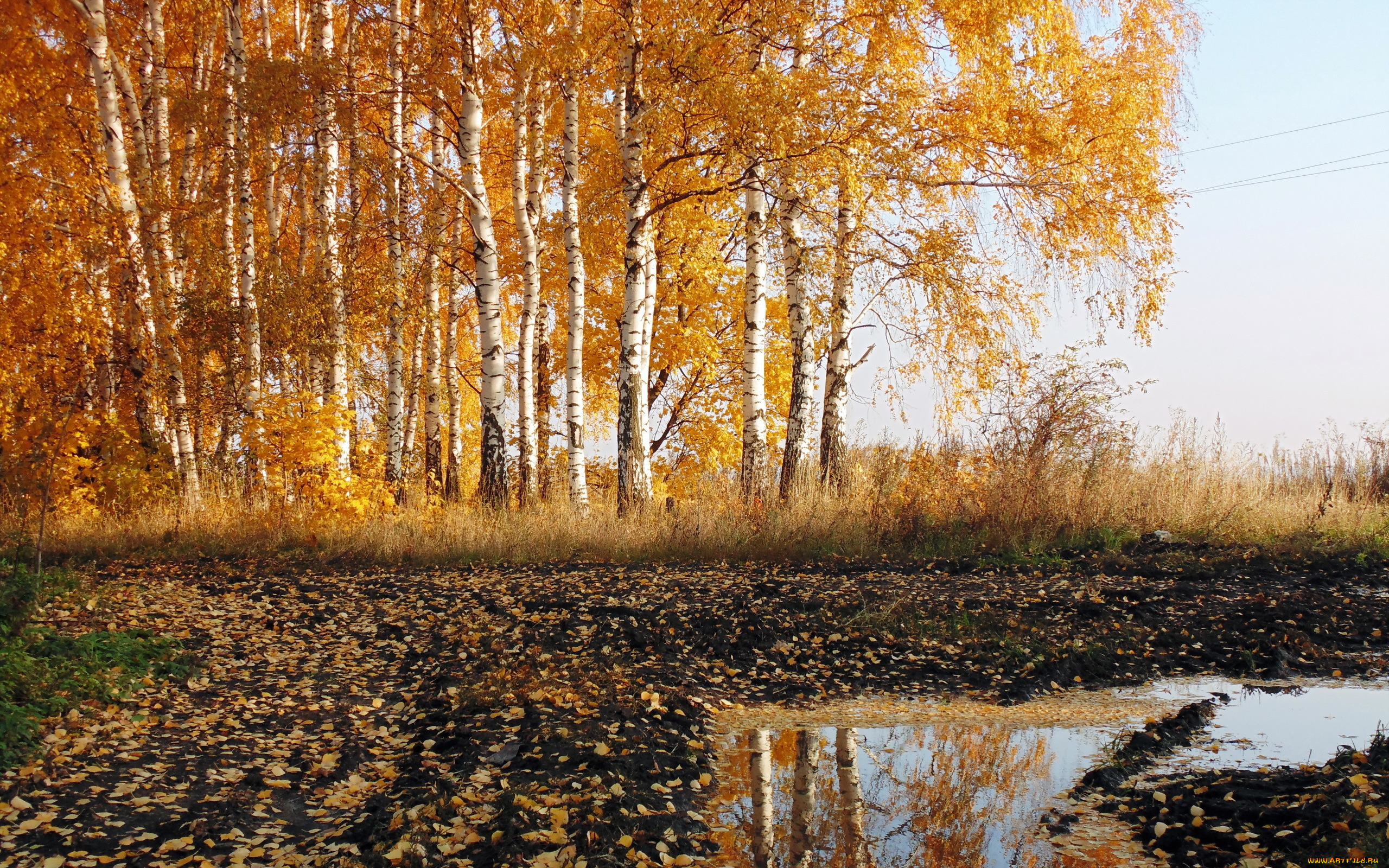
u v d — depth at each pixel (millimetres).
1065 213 13000
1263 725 5172
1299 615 7363
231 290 15164
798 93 10609
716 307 20438
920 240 12156
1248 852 3359
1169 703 5773
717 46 11344
